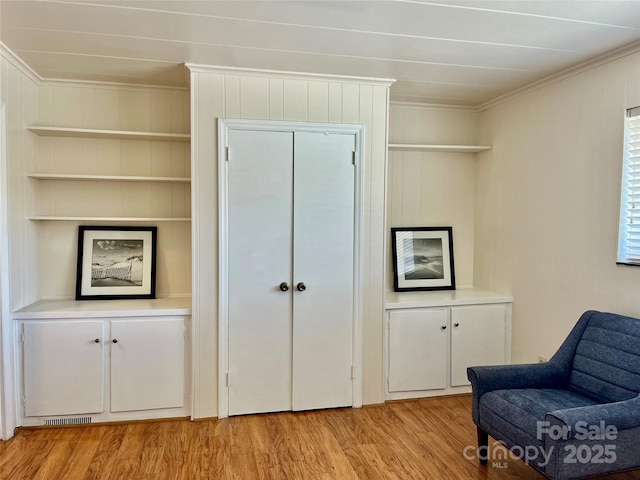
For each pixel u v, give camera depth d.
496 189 3.75
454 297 3.57
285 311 3.16
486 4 2.04
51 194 3.26
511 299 3.56
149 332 3.00
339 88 3.16
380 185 3.28
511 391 2.45
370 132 3.23
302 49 2.62
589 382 2.42
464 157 4.00
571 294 2.98
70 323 2.91
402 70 3.00
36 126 3.02
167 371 3.03
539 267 3.27
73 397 2.93
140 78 3.17
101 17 2.19
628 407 2.02
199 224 2.99
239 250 3.07
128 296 3.35
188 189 3.45
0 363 2.74
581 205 2.90
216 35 2.41
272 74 3.02
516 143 3.50
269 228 3.10
